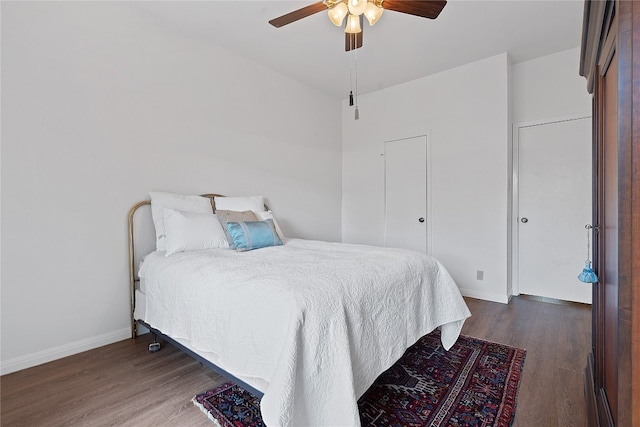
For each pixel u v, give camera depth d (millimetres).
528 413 1515
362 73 3754
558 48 3145
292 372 1125
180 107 2789
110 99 2350
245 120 3355
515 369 1919
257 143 3490
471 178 3514
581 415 1493
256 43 3031
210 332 1577
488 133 3379
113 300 2373
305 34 2869
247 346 1366
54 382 1812
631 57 718
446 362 2018
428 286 2020
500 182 3312
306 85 4113
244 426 1431
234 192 3256
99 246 2303
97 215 2291
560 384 1752
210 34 2863
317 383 1198
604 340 1154
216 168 3084
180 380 1832
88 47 2232
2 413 1540
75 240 2188
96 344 2279
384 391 1700
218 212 2695
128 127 2451
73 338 2178
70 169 2156
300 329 1204
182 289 1798
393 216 4211
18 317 1959
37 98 2010
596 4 1051
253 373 1329
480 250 3469
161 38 2646
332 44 3055
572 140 3195
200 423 1461
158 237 2447
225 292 1528
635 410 717
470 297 3518
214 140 3062
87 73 2229
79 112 2193
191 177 2879
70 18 2146
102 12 2301
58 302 2111
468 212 3547
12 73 1915
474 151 3484
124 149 2430
